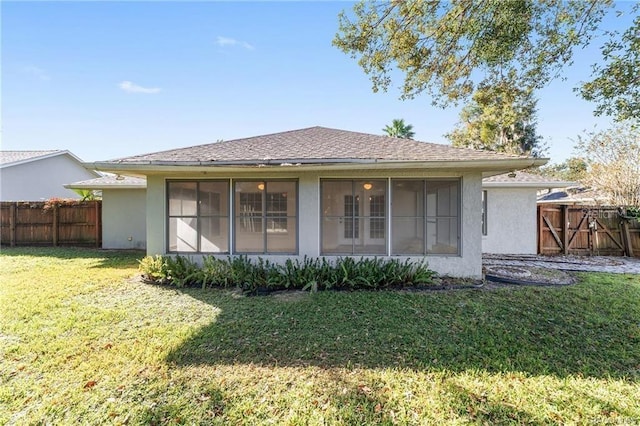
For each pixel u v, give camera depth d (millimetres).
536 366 3799
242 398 3219
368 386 3408
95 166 7406
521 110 16531
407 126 27328
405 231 8258
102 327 4965
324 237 8367
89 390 3336
